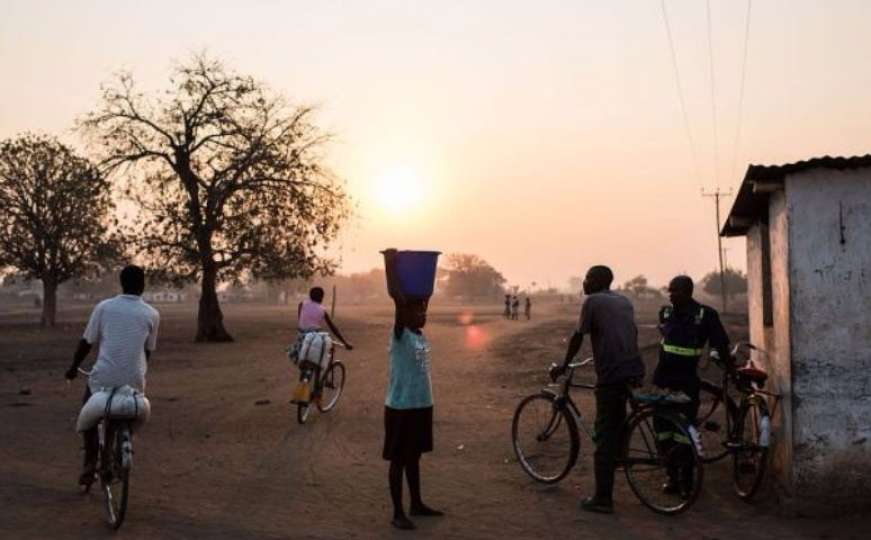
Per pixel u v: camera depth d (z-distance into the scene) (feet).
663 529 19.99
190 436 33.30
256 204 108.17
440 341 100.83
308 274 115.75
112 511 20.08
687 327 23.34
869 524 19.66
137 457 28.94
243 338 114.73
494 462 28.25
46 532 19.53
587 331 22.45
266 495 23.50
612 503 22.20
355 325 151.53
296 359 37.60
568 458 24.71
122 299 20.98
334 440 32.45
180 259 107.55
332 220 111.45
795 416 20.76
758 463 21.97
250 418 38.19
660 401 21.71
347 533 19.76
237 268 112.27
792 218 21.08
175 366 67.46
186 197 108.58
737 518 20.80
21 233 139.03
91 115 104.27
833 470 20.51
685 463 21.81
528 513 21.62
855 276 20.71
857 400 20.48
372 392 48.44
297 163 108.58
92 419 20.22
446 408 41.68
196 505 22.27
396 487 20.36
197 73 105.81
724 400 25.25
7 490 23.67
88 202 132.98
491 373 60.13
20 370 62.28
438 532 19.90
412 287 20.81
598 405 22.21
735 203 26.84
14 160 136.46
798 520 20.42
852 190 20.86
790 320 20.98
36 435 33.17
